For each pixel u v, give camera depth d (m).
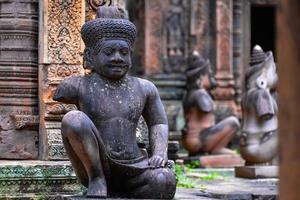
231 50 25.75
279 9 4.57
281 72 4.58
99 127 8.87
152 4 25.45
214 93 25.25
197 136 20.09
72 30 11.26
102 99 8.91
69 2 11.27
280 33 4.57
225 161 19.80
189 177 16.14
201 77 20.70
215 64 25.64
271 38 29.34
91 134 8.47
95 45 8.96
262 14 29.16
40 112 11.23
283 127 4.57
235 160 19.86
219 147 20.17
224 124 20.06
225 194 12.22
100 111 8.87
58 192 10.27
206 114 20.30
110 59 8.87
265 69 16.06
